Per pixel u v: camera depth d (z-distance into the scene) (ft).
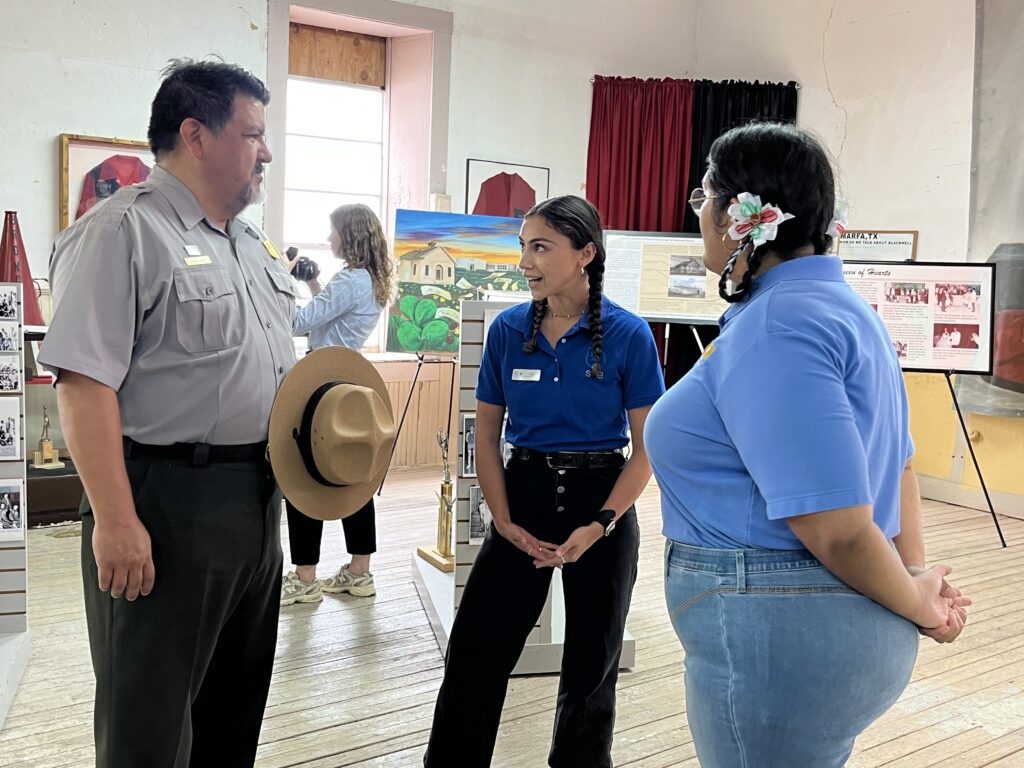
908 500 5.10
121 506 5.43
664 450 4.69
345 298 13.65
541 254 6.83
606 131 23.03
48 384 16.79
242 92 5.98
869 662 4.27
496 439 7.47
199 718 6.71
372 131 21.76
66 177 16.65
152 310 5.72
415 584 13.37
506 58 21.80
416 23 20.40
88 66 16.79
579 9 22.65
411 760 8.48
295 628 11.55
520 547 6.91
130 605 5.70
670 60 24.04
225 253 6.15
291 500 6.32
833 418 4.00
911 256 20.26
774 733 4.35
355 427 6.39
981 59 18.80
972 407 19.17
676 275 18.01
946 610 4.60
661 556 15.30
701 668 4.58
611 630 7.11
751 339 4.26
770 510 4.04
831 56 21.88
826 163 4.50
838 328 4.20
